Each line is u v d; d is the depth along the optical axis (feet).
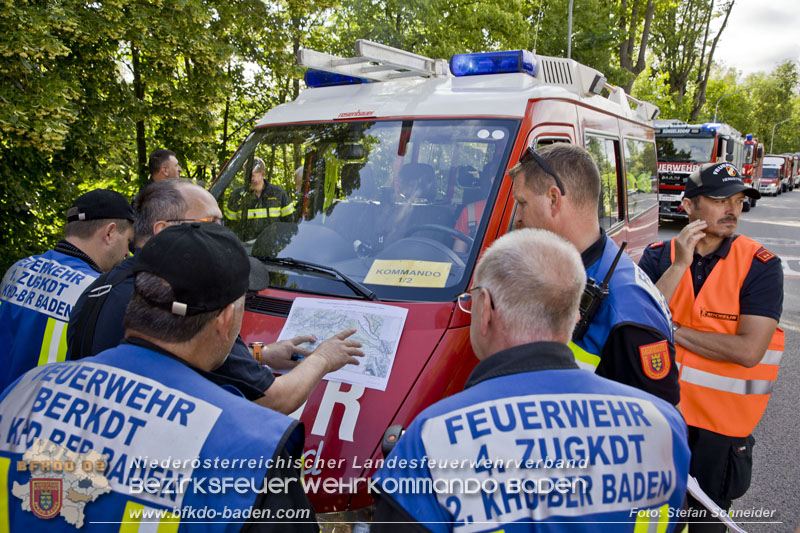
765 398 8.60
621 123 15.28
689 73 141.59
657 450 4.31
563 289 4.39
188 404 4.15
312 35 45.85
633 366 6.00
